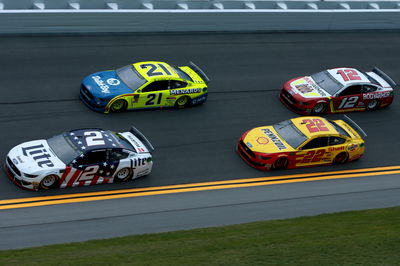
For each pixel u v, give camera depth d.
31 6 107.69
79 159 63.91
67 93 84.50
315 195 71.25
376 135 89.00
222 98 91.56
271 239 56.62
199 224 61.47
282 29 118.12
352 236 58.56
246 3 124.38
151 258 50.50
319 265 51.91
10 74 86.19
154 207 63.75
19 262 48.28
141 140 72.69
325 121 81.00
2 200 60.47
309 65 107.25
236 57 104.88
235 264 50.56
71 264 48.12
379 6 137.75
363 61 112.94
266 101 93.12
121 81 83.31
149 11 104.56
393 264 53.31
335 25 123.06
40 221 58.03
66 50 95.50
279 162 76.00
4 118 76.12
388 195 73.50
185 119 83.94
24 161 62.62
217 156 76.94
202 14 109.19
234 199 67.81
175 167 72.94
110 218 60.38
